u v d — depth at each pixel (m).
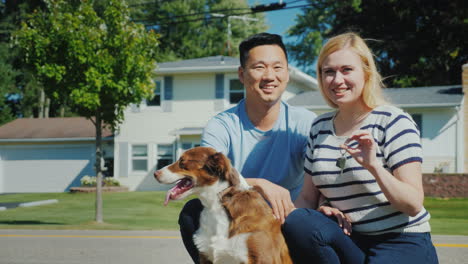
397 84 32.41
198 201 4.03
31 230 11.01
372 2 32.88
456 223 11.37
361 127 3.29
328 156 3.41
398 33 32.84
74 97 11.52
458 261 6.69
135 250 8.03
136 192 20.78
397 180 2.95
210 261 3.56
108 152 25.16
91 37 11.41
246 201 3.45
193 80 22.89
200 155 3.59
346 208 3.35
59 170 26.27
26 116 39.53
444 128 20.19
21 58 12.13
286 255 3.44
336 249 3.30
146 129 23.36
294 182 4.24
